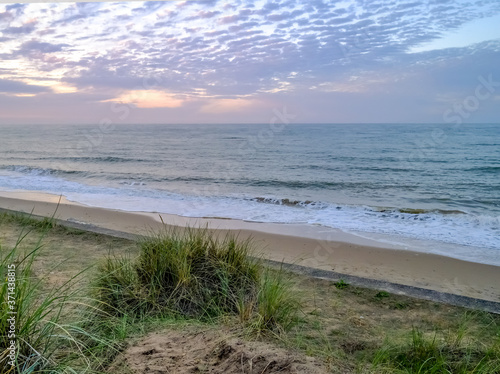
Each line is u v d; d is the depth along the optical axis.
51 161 23.30
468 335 3.12
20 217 6.97
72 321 2.45
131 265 3.46
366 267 5.91
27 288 2.35
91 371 1.98
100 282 3.13
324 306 3.71
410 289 4.30
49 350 2.06
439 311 3.74
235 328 2.63
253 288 3.32
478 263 6.16
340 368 2.29
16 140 40.12
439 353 2.65
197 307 3.10
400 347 2.78
